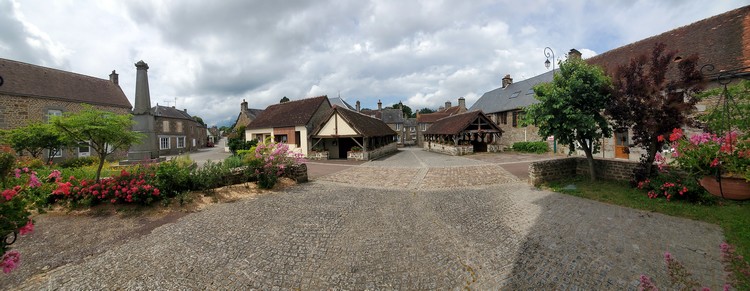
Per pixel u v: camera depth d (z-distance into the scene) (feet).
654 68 21.50
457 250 14.01
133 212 20.01
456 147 70.74
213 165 28.17
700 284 10.21
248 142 77.56
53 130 22.25
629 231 15.49
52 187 20.52
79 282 11.07
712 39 34.65
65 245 14.56
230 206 22.29
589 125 24.27
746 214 16.29
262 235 16.05
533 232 15.94
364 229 17.07
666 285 10.29
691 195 19.43
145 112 41.14
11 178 10.20
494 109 92.22
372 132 71.51
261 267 12.41
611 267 11.77
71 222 17.99
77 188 20.61
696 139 12.85
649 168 23.21
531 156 60.13
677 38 39.83
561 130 26.53
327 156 68.80
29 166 27.40
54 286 10.80
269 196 26.05
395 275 11.76
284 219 18.97
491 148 74.23
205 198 23.80
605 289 10.32
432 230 16.83
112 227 17.22
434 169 43.37
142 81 41.29
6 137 38.06
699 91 19.43
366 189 29.68
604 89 24.43
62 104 63.21
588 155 27.81
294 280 11.42
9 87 55.11
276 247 14.44
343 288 10.87
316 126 74.74
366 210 21.29
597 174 28.53
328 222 18.39
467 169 41.96
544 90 26.68
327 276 11.71
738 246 12.82
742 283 10.05
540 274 11.52
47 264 12.53
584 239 14.67
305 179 34.94
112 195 21.20
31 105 58.13
